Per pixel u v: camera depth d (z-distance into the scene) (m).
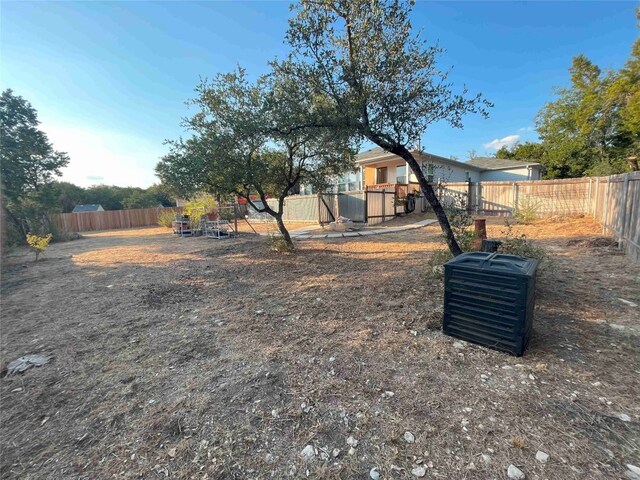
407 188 15.61
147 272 6.51
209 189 6.82
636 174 5.02
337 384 2.19
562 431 1.65
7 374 2.54
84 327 3.55
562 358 2.37
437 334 2.89
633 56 15.49
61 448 1.71
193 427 1.82
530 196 12.43
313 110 4.64
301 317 3.54
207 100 5.93
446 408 1.87
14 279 6.40
